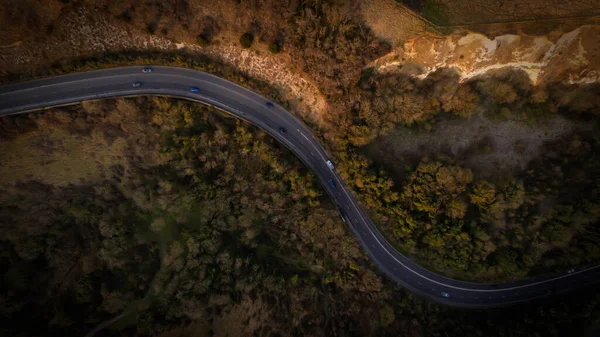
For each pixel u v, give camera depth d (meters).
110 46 56.41
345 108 57.69
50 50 54.16
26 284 58.50
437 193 56.50
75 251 60.38
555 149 56.81
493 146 58.12
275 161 60.78
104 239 61.12
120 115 58.69
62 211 60.25
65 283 60.50
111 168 61.06
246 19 55.03
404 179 59.31
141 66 58.28
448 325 60.38
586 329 55.78
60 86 56.16
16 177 57.91
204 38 56.53
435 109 58.06
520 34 51.59
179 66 59.03
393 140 59.69
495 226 57.16
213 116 61.19
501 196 55.09
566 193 55.78
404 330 60.47
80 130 58.41
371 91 57.12
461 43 53.12
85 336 59.75
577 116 56.12
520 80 55.62
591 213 53.44
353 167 58.84
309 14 53.12
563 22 50.59
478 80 56.84
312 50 55.34
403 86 56.59
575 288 59.25
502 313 60.38
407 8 52.78
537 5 51.62
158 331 60.72
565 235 54.88
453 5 53.03
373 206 60.19
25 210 58.84
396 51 54.88
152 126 60.31
